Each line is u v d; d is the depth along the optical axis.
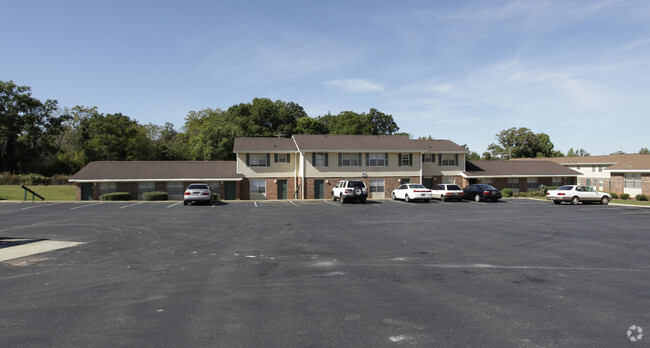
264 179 38.62
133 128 64.12
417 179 40.16
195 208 25.45
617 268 8.75
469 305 6.18
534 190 43.22
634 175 39.66
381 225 16.56
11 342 4.74
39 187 48.38
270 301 6.39
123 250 10.93
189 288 7.15
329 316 5.68
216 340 4.81
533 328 5.20
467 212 22.89
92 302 6.32
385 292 6.89
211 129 55.22
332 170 38.53
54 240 12.70
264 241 12.43
